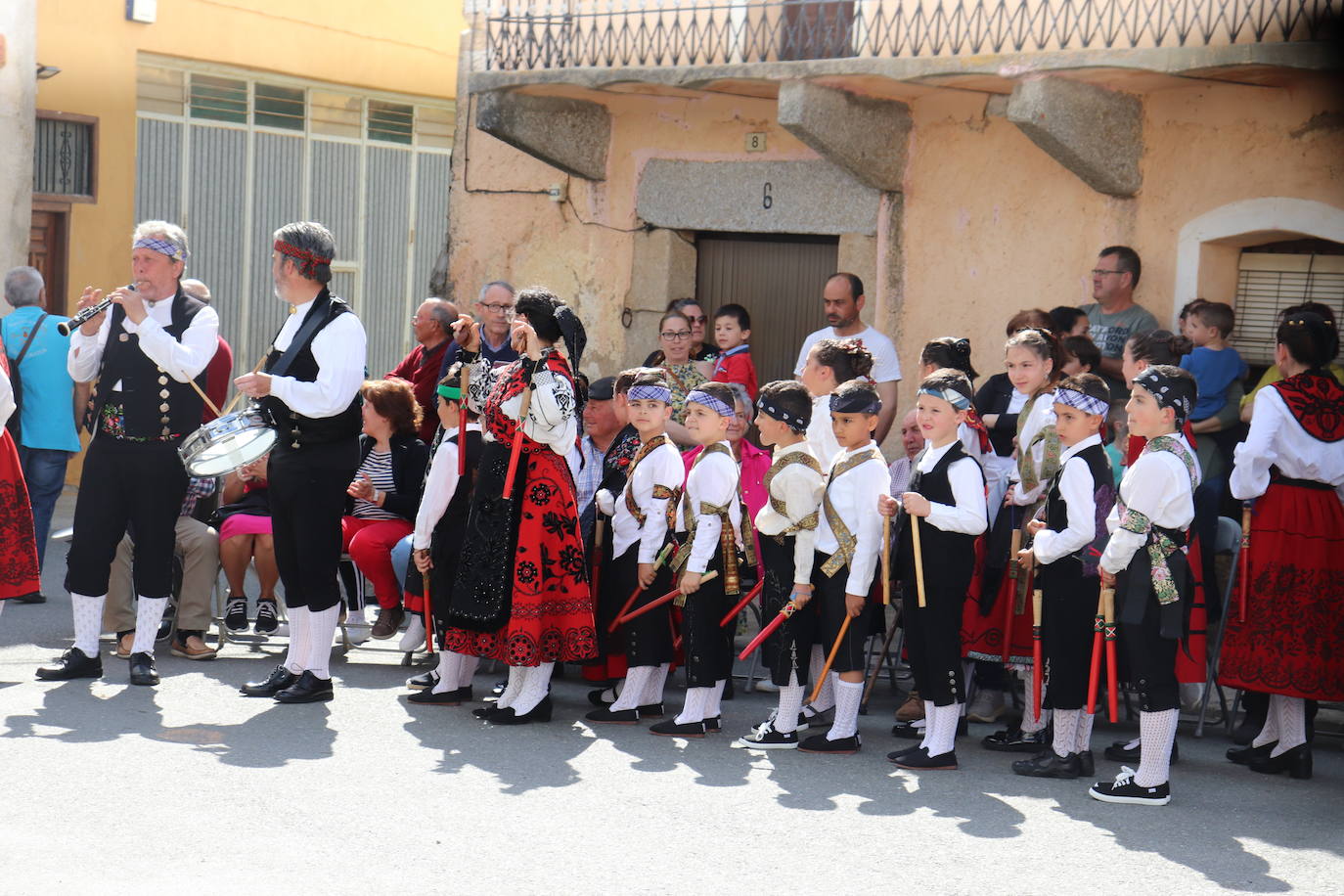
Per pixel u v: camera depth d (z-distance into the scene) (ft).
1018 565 20.03
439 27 52.06
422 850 15.16
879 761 19.45
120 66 43.09
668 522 20.80
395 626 25.20
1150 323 26.55
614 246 34.12
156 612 22.02
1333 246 26.25
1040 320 24.32
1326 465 19.58
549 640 20.70
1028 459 20.53
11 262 37.99
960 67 26.03
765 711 22.40
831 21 29.89
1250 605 19.70
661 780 18.15
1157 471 17.54
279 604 26.05
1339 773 19.80
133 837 15.17
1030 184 28.53
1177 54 24.27
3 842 14.83
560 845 15.49
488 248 36.24
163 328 21.76
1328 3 23.76
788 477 19.58
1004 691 22.18
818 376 21.61
